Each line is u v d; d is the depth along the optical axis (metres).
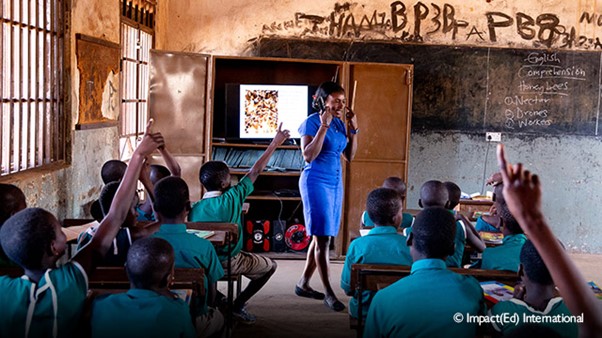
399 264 2.95
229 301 3.60
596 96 6.66
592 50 6.62
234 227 3.51
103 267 2.60
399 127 6.01
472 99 6.63
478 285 2.11
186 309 2.03
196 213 3.75
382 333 2.09
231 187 3.87
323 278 4.47
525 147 6.70
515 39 6.60
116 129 5.59
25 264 1.91
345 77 5.94
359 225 6.07
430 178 6.71
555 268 1.13
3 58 3.80
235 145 6.00
